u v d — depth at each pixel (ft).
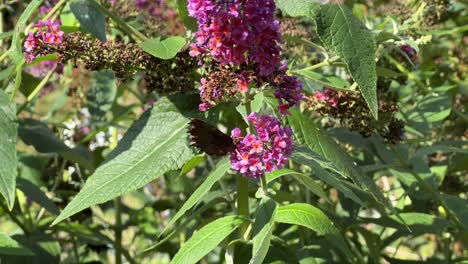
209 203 1.49
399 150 1.88
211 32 1.12
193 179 2.43
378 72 1.67
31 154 2.22
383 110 1.58
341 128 1.86
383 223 1.69
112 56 1.33
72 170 2.36
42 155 2.40
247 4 1.09
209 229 1.23
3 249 1.40
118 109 2.43
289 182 1.86
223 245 1.58
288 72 1.48
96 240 2.06
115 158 1.32
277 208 1.19
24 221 1.96
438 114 1.92
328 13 1.18
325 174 1.29
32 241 1.86
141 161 1.31
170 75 1.39
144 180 1.26
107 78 2.25
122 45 1.35
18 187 1.75
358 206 1.76
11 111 1.37
